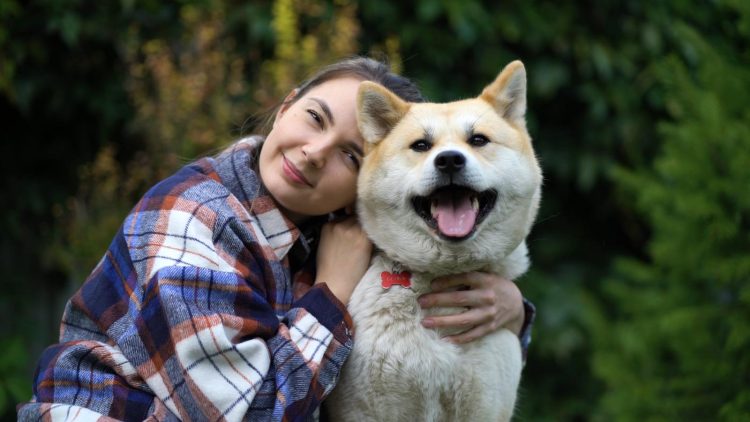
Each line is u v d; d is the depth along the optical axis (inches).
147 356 91.8
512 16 214.8
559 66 220.4
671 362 176.1
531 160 117.2
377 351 106.2
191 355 89.0
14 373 187.2
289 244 105.6
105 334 98.0
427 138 112.9
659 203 173.2
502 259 115.1
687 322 159.8
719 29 223.1
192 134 180.1
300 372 93.4
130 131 200.1
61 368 94.5
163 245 94.7
